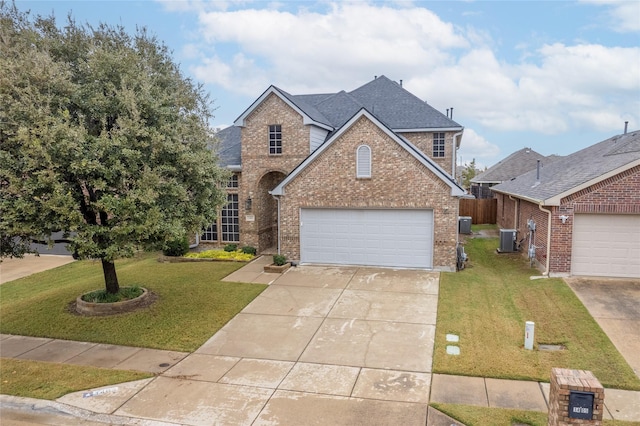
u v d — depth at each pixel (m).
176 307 12.40
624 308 11.36
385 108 23.88
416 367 8.56
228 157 20.89
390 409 7.05
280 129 19.36
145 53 11.61
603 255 14.09
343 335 10.30
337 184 16.80
